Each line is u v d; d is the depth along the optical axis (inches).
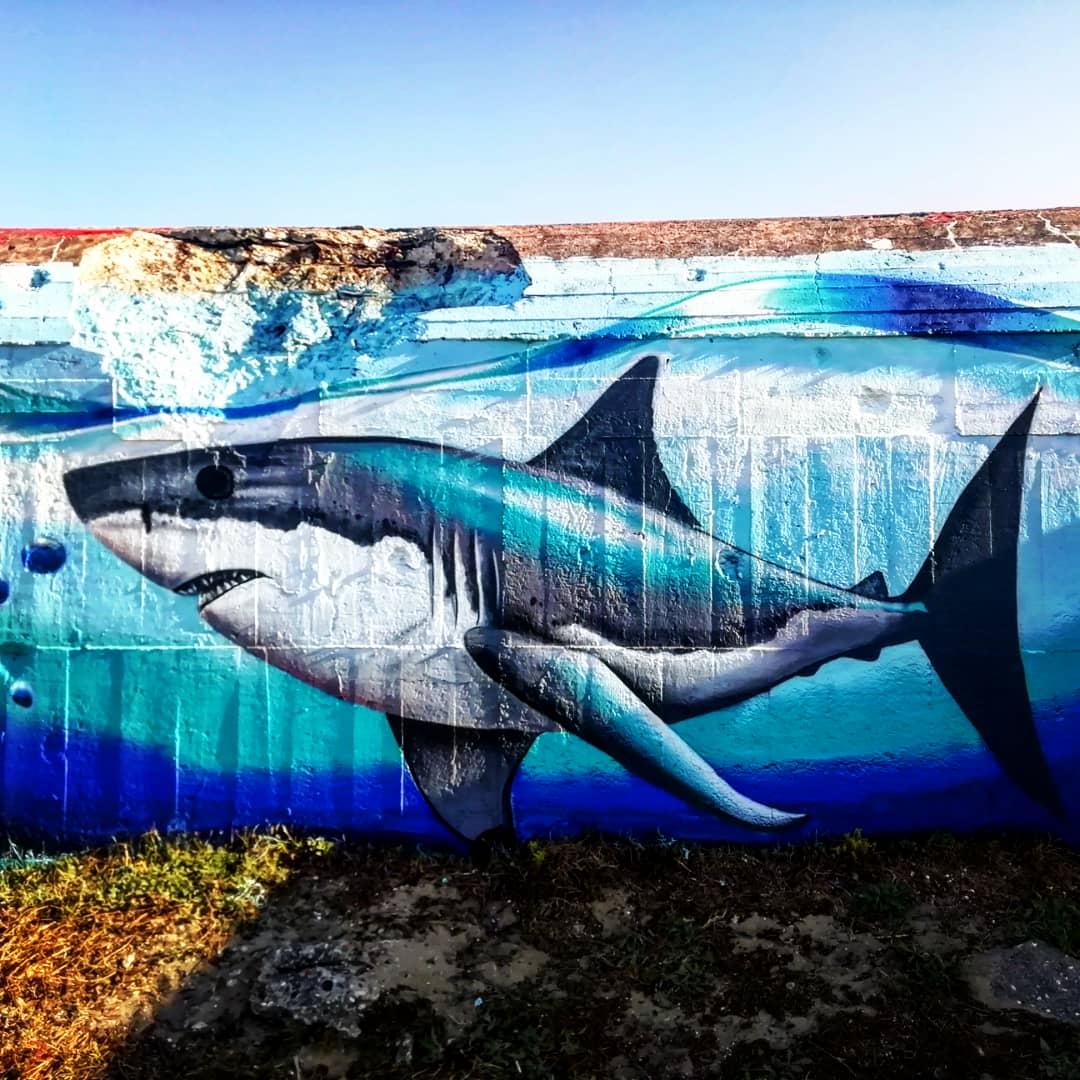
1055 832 191.5
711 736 192.9
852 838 189.2
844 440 193.9
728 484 194.2
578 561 194.4
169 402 196.4
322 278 201.2
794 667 192.9
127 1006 154.9
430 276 201.5
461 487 195.2
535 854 186.1
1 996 156.6
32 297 197.2
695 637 193.5
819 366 194.4
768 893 179.5
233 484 196.4
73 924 173.5
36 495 196.5
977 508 192.7
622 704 193.3
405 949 166.2
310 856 190.4
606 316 195.5
